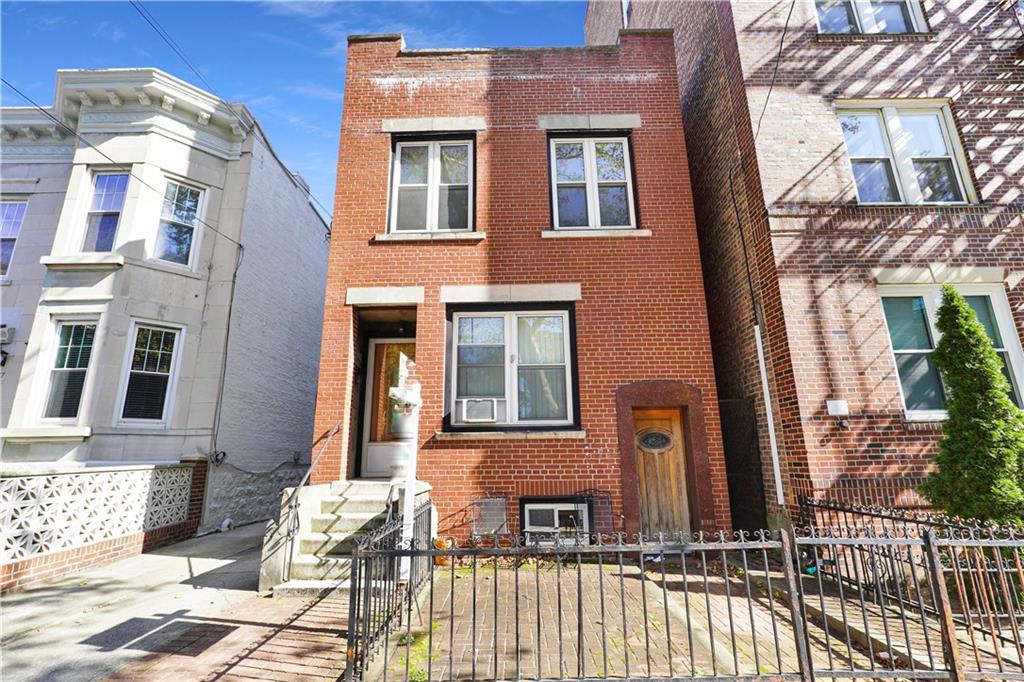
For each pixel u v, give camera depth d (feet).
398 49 29.04
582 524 23.12
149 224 32.42
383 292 25.76
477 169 27.45
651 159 27.73
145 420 30.83
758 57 25.93
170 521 28.19
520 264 26.09
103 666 12.68
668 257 26.27
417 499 21.12
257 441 37.47
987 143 24.94
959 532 14.67
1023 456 16.79
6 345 33.24
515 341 25.68
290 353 43.45
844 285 22.85
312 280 48.67
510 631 14.32
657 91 28.66
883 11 27.22
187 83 34.01
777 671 11.93
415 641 13.67
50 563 20.16
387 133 27.94
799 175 24.22
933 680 11.68
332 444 24.12
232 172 36.29
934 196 24.67
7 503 18.78
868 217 23.67
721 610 16.29
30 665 12.73
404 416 28.25
